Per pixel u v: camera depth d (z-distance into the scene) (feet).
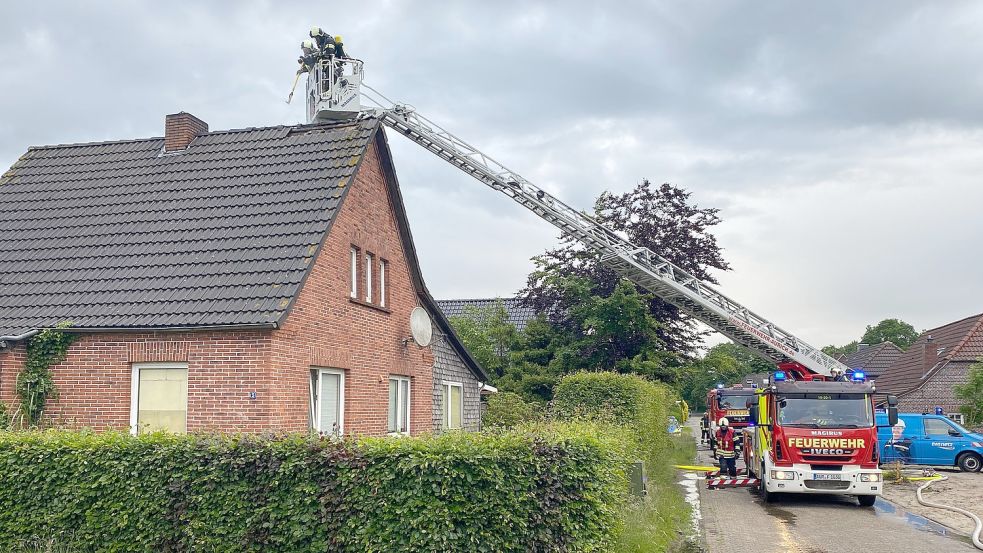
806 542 42.93
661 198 114.73
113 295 43.32
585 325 99.55
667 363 105.09
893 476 75.20
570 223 82.48
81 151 58.54
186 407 40.78
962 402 111.65
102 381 41.14
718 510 54.65
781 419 57.67
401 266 60.49
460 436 28.86
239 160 54.08
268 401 39.37
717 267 111.65
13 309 43.29
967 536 45.11
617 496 31.94
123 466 29.71
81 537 30.07
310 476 28.19
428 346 64.69
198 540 28.78
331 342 46.96
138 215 50.19
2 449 31.19
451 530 27.02
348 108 72.74
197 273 43.93
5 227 51.01
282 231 46.14
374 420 53.31
